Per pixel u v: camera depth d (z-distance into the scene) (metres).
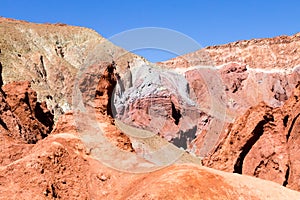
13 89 63.06
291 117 42.16
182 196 24.75
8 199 27.58
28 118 58.69
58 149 31.05
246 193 26.30
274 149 41.12
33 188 28.33
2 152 36.25
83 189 29.50
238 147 42.12
